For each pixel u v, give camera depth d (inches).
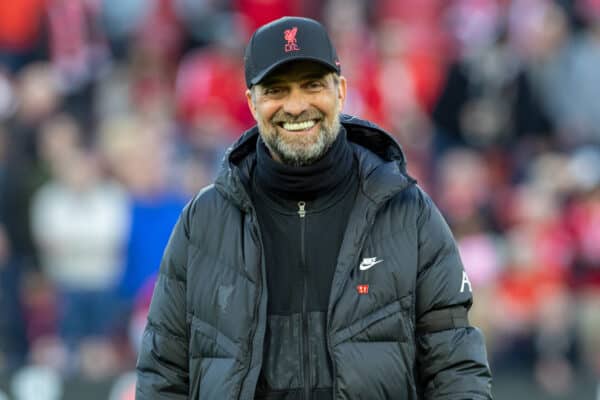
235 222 528.1
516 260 1264.8
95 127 1432.1
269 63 510.9
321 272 525.7
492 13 1576.0
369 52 1525.6
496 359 1227.2
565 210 1337.4
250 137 545.0
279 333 518.3
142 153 1278.3
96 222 1264.8
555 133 1524.4
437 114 1528.1
